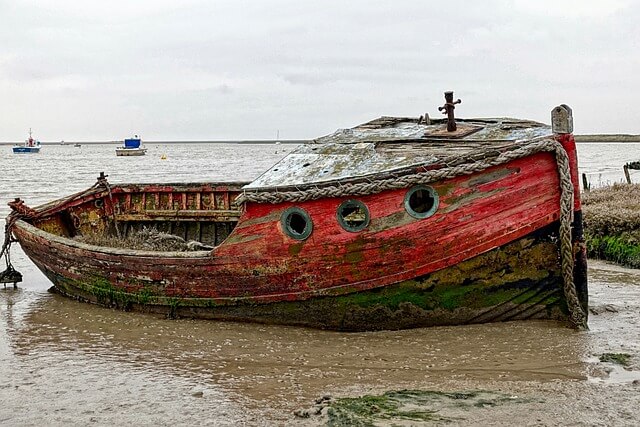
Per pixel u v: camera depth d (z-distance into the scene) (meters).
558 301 8.09
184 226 13.17
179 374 7.31
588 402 5.84
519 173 7.64
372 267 8.02
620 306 9.43
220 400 6.48
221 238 12.86
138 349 8.27
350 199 7.91
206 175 51.69
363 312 8.30
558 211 7.66
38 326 9.54
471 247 7.79
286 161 9.22
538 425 5.37
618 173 51.34
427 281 7.98
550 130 8.74
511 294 8.04
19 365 7.77
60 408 6.41
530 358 7.16
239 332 8.73
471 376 6.75
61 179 46.72
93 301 10.77
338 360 7.50
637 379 6.43
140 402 6.51
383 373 7.00
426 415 5.62
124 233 13.55
